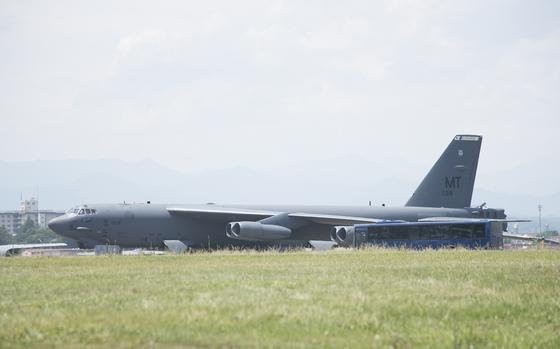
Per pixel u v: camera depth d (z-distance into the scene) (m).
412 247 184.12
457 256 126.19
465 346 46.59
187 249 192.38
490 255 130.25
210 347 44.59
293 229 198.12
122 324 50.41
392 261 111.12
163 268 96.56
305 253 144.75
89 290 68.38
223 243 197.88
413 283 74.00
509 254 134.50
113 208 184.75
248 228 184.88
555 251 151.38
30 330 48.38
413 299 62.12
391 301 61.00
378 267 95.81
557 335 50.66
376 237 186.62
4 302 60.59
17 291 68.19
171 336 46.91
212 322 51.28
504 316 56.31
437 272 86.56
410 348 45.72
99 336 46.81
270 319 52.78
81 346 44.53
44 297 63.78
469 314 56.50
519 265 100.12
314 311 55.56
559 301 62.88
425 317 55.12
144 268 96.75
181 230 190.88
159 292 66.31
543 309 59.25
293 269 92.56
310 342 46.41
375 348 45.25
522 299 63.53
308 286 70.88
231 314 54.41
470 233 183.12
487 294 66.00
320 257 124.75
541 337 49.94
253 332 48.69
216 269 93.50
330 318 53.38
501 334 50.03
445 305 59.38
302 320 52.47
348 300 61.25
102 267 100.31
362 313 55.62
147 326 49.81
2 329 48.97
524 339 49.06
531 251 151.50
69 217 180.38
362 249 162.12
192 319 52.03
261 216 195.62
